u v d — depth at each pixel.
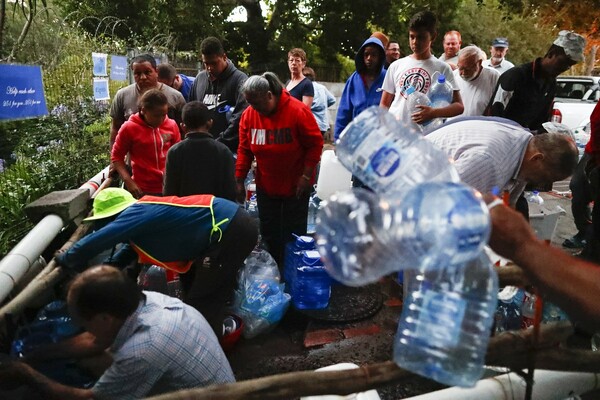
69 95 4.52
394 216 0.78
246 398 0.99
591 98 9.96
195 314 1.86
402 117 3.65
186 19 13.19
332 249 0.83
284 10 14.41
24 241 2.39
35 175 3.56
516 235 0.90
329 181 4.67
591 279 0.86
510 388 1.41
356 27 14.61
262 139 3.50
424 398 1.38
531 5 6.55
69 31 4.92
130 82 6.11
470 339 0.94
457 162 2.16
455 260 0.77
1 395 1.69
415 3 14.39
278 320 3.07
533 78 3.52
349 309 3.32
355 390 1.02
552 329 1.14
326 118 5.63
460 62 4.32
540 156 2.13
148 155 3.37
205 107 2.99
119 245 2.93
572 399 1.51
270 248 3.90
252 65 15.05
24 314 2.45
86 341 1.98
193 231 2.35
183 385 1.75
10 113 2.66
